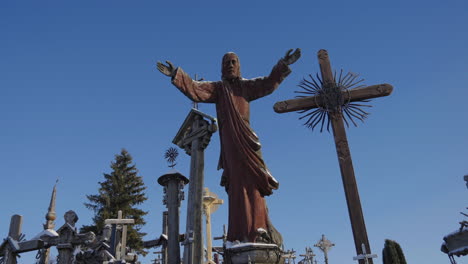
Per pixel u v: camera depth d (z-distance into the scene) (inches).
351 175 964.6
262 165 646.5
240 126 661.9
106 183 1739.7
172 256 651.5
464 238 649.0
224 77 720.3
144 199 1733.5
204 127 622.2
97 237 658.2
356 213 920.3
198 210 580.1
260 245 569.0
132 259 867.4
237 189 627.2
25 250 585.3
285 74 691.4
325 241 1284.4
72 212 614.5
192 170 611.5
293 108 1046.4
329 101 1038.4
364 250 840.9
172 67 650.2
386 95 1042.7
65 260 589.6
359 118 1030.4
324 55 1112.8
